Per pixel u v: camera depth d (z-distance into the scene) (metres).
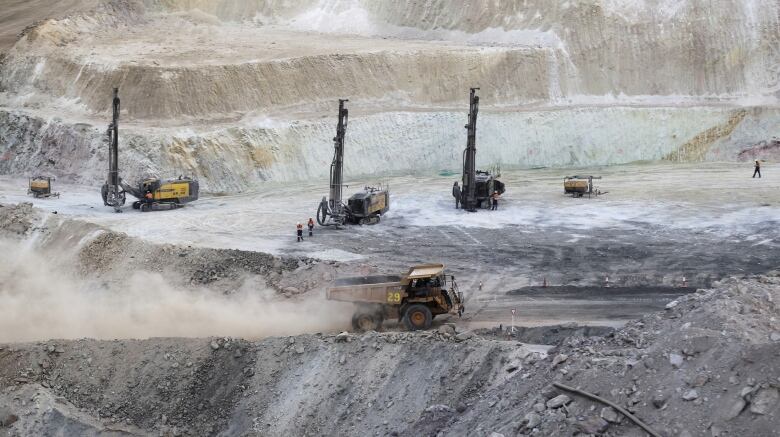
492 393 39.09
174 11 143.62
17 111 113.56
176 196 89.31
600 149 113.50
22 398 45.94
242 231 78.56
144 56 120.38
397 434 39.97
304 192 99.00
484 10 135.38
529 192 95.94
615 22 126.56
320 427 42.66
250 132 105.94
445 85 120.50
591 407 33.19
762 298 35.78
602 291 59.59
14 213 81.19
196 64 115.88
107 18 137.25
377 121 111.25
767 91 121.94
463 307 53.91
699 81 122.94
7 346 49.00
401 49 123.56
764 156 111.25
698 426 30.62
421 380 42.44
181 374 46.91
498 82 121.50
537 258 69.19
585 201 90.12
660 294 58.44
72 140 106.12
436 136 112.12
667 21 126.12
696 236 74.81
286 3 146.88
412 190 98.19
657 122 114.69
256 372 46.38
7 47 132.25
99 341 49.34
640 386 33.06
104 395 46.69
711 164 110.31
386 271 63.38
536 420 33.81
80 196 96.00
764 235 74.25
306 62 118.19
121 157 101.56
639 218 82.00
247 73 115.25
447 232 78.44
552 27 128.50
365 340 45.66
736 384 31.28
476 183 87.12
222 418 45.03
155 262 68.00
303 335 47.69
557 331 50.25
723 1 126.56
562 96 122.12
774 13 125.12
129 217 83.81
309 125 108.88
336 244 73.62
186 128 106.50
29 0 159.25
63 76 119.06
